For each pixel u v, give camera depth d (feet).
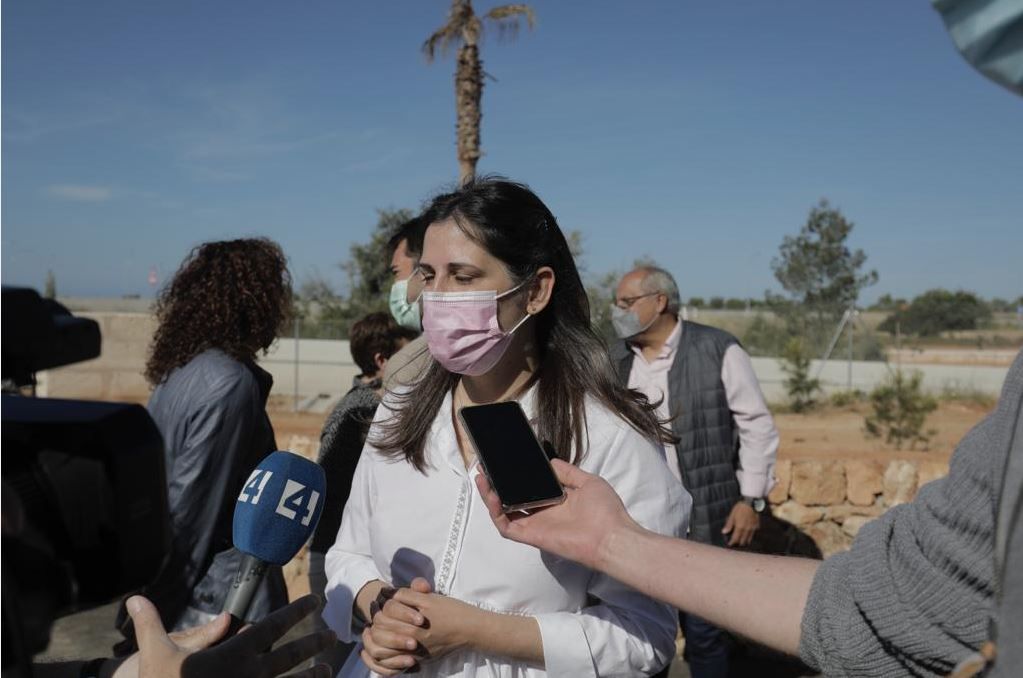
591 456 5.90
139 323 51.11
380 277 65.10
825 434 43.21
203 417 7.84
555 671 5.42
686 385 12.35
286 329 9.40
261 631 3.78
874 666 3.23
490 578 5.77
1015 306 144.77
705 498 12.24
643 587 4.17
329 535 10.06
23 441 2.54
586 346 6.36
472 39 40.81
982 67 2.49
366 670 6.17
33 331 2.62
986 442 2.85
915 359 85.61
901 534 3.21
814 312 74.90
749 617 3.78
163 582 7.77
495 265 6.05
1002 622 2.40
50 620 2.62
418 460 6.19
